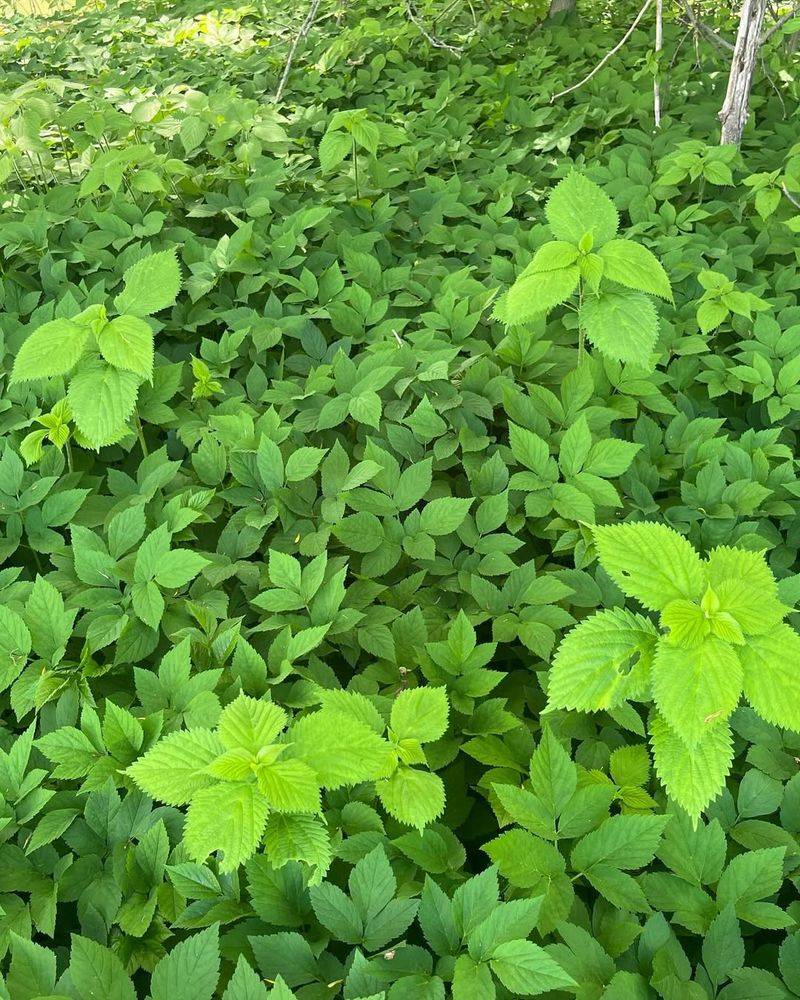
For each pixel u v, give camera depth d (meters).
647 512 1.06
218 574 0.98
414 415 1.13
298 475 1.06
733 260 1.61
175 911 0.69
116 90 2.42
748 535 1.00
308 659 0.90
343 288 1.51
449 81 2.50
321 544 1.00
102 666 0.88
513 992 0.58
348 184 1.97
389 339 1.39
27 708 0.82
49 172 2.12
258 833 0.60
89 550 0.94
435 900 0.63
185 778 0.64
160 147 2.22
